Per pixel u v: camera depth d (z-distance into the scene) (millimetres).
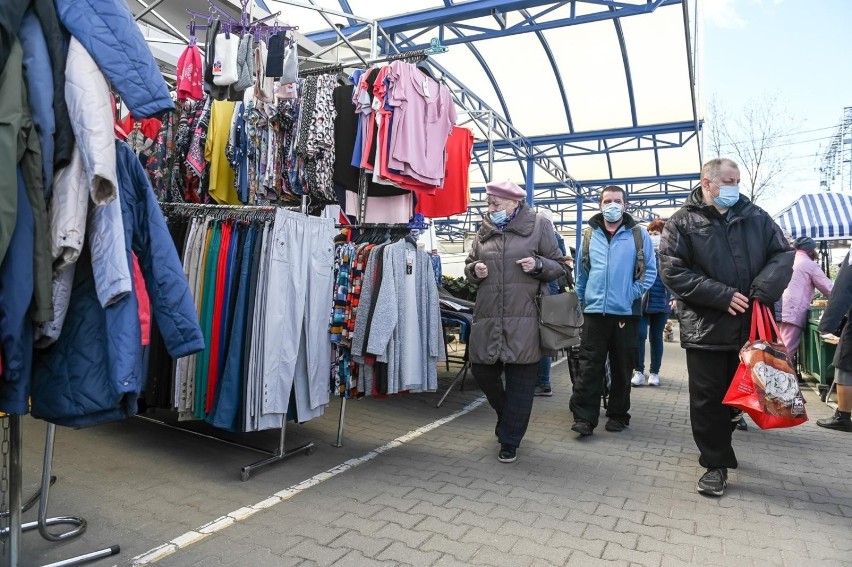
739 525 2967
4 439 2730
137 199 2207
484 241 4145
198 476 3510
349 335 4207
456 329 6680
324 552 2576
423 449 4258
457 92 11305
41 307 1794
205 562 2467
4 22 1669
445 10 8484
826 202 8938
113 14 1919
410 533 2789
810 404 6426
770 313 3223
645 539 2785
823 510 3186
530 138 15070
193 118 4699
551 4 8719
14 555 2152
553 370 8445
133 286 2070
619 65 11766
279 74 4070
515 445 3934
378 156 4258
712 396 3373
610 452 4238
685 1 7152
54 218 1875
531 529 2871
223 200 4789
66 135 1863
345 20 8656
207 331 3602
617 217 4570
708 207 3408
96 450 3875
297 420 3820
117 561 2455
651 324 7176
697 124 12984
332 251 4000
